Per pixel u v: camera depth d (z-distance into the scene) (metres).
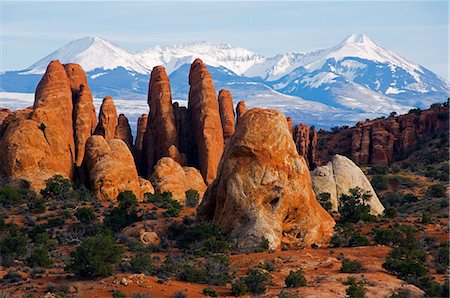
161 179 126.38
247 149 91.25
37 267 73.31
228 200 90.69
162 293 64.50
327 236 92.81
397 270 72.12
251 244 86.50
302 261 77.62
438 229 97.06
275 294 64.75
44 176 120.38
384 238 88.38
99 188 117.38
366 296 63.66
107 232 92.25
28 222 100.62
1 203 109.88
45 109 128.38
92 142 125.81
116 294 61.69
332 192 121.62
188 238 88.94
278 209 89.81
